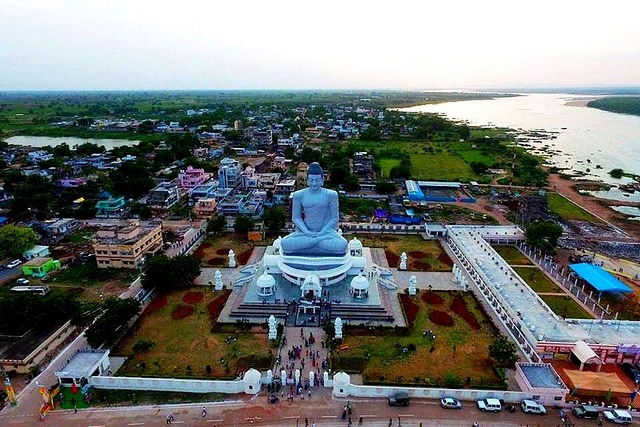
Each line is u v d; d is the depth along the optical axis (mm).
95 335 64688
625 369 64062
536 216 123938
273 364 63875
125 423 53344
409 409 56000
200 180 163750
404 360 65312
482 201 151750
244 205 135625
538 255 105188
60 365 63969
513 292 82125
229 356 65750
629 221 132750
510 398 57469
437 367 63906
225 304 80812
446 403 56188
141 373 61938
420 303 82000
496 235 112625
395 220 127562
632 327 71062
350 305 77812
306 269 85562
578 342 65438
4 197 145875
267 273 87750
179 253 103562
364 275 87688
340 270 85375
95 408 55812
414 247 109688
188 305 80562
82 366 60250
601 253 107875
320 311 77188
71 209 130375
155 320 75625
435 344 69500
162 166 195500
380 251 106625
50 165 183375
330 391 59031
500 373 61781
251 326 73438
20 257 101375
